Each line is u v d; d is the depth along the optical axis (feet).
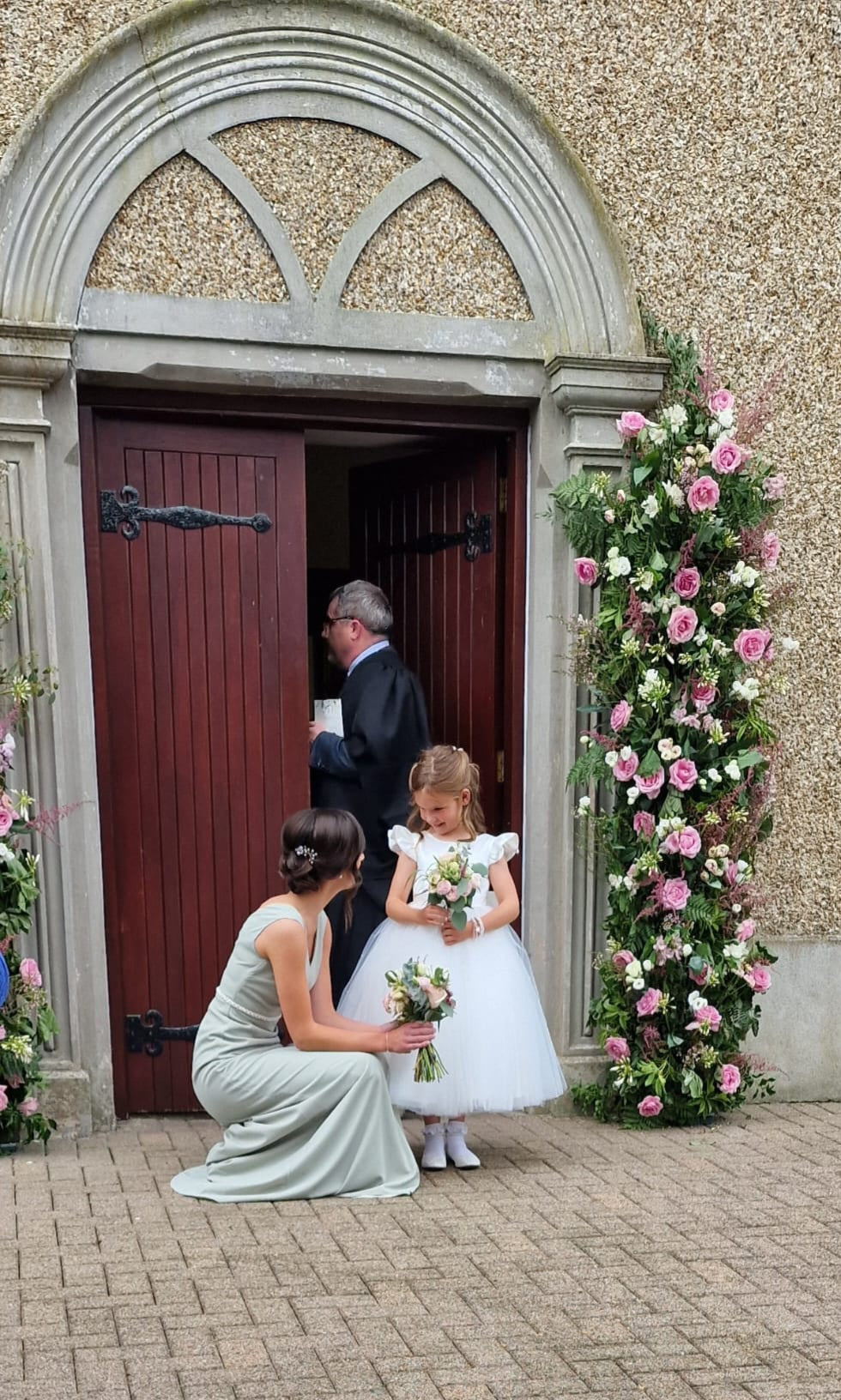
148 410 11.51
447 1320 7.12
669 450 11.37
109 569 11.52
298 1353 6.67
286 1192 9.18
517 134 11.56
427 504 13.83
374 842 11.93
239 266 11.16
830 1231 8.73
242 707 11.93
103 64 10.54
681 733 11.37
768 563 11.55
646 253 12.22
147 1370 6.43
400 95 11.29
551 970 12.37
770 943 12.99
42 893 10.87
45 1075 10.87
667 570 11.40
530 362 11.91
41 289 10.56
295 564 12.03
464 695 13.34
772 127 12.40
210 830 11.89
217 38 10.78
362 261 11.47
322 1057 9.34
